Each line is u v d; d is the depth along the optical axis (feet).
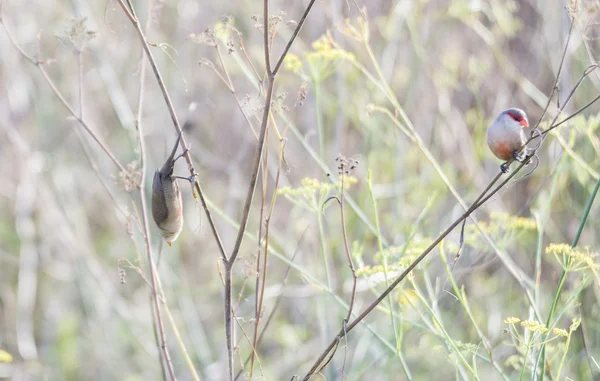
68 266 36.68
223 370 28.04
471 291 27.30
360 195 28.53
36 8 37.81
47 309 36.01
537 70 30.66
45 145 36.60
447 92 30.19
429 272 26.66
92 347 33.19
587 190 23.68
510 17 28.78
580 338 22.52
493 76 30.42
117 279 35.29
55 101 37.86
